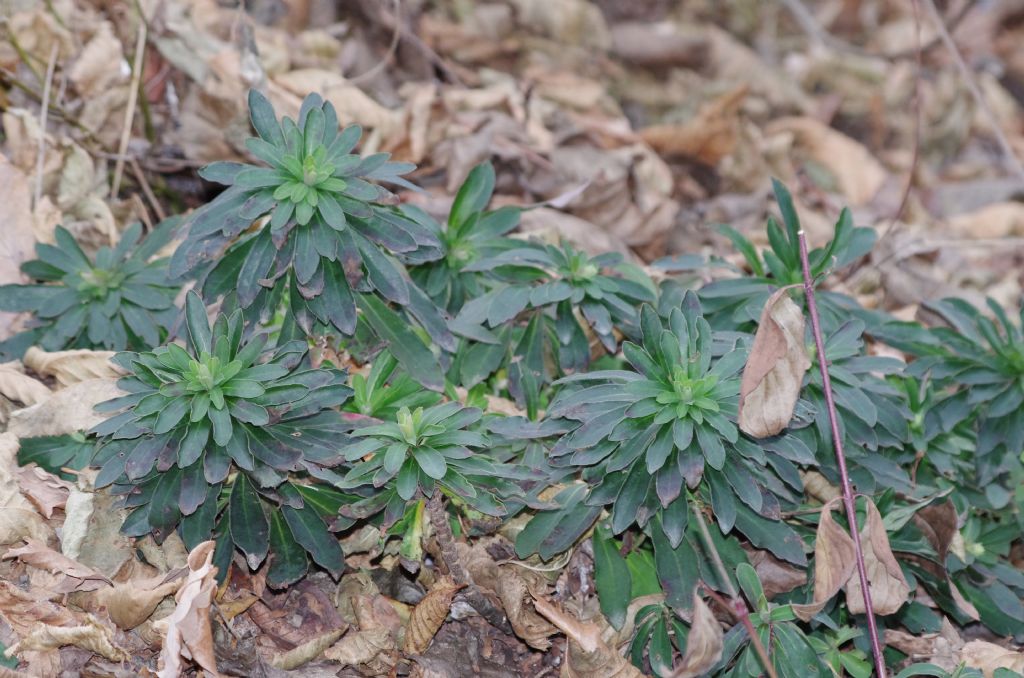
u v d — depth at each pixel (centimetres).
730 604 131
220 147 159
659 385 131
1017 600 139
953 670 135
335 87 162
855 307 144
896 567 130
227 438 127
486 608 134
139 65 156
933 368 141
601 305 138
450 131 165
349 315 133
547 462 134
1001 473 143
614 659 132
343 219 131
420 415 129
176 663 128
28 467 135
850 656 136
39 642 129
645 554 138
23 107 156
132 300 140
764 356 127
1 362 141
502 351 140
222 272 134
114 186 155
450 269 142
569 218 160
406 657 133
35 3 158
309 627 133
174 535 134
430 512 130
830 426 136
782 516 136
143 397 129
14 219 147
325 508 133
